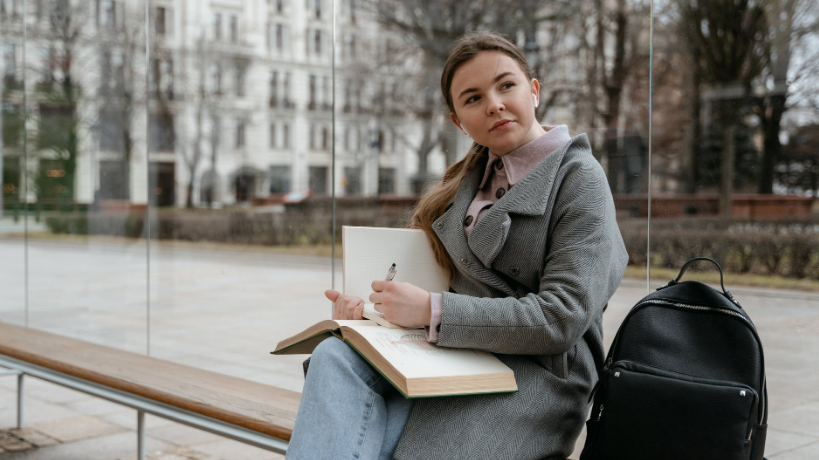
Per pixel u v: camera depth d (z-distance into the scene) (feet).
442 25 46.39
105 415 10.87
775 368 9.27
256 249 43.09
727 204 16.33
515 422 4.22
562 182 4.35
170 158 50.19
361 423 4.11
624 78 26.73
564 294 4.04
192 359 13.23
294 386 10.55
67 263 23.29
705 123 17.16
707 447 3.84
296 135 54.24
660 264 13.17
